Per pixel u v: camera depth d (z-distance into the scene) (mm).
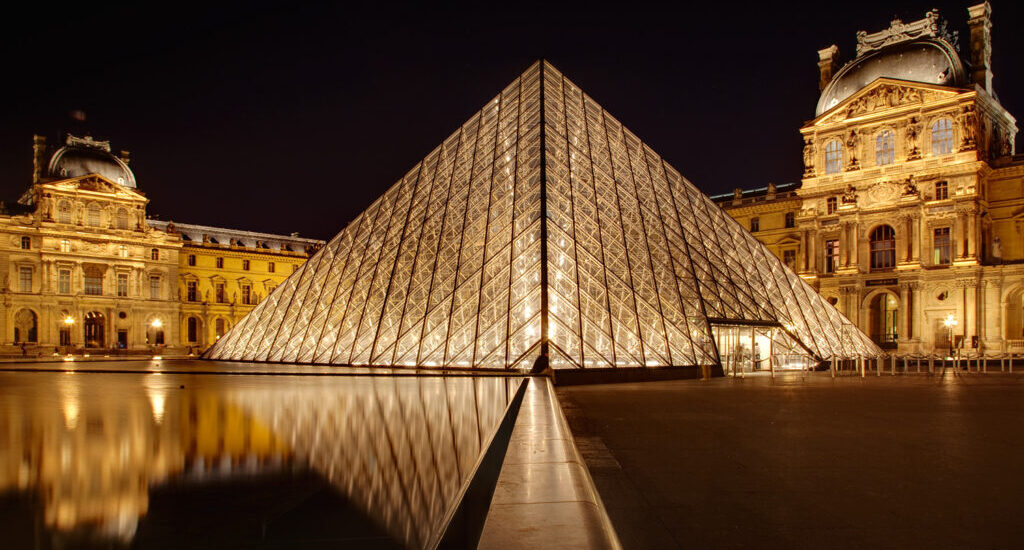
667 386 35562
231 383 39500
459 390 31891
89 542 12484
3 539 12523
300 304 59531
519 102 57156
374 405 27500
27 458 18531
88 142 122625
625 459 12836
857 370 50781
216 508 14781
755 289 53812
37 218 111688
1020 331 77312
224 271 137125
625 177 53844
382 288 52375
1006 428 17250
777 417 20031
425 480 18047
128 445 20266
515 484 7887
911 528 7953
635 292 44594
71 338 113562
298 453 19750
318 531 13828
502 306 43344
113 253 118438
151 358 95125
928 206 80812
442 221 52688
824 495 9750
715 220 57781
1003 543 7324
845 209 86312
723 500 9477
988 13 86125
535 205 46438
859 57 90438
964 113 78875
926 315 80562
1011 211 80000
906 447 14234
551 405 17938
